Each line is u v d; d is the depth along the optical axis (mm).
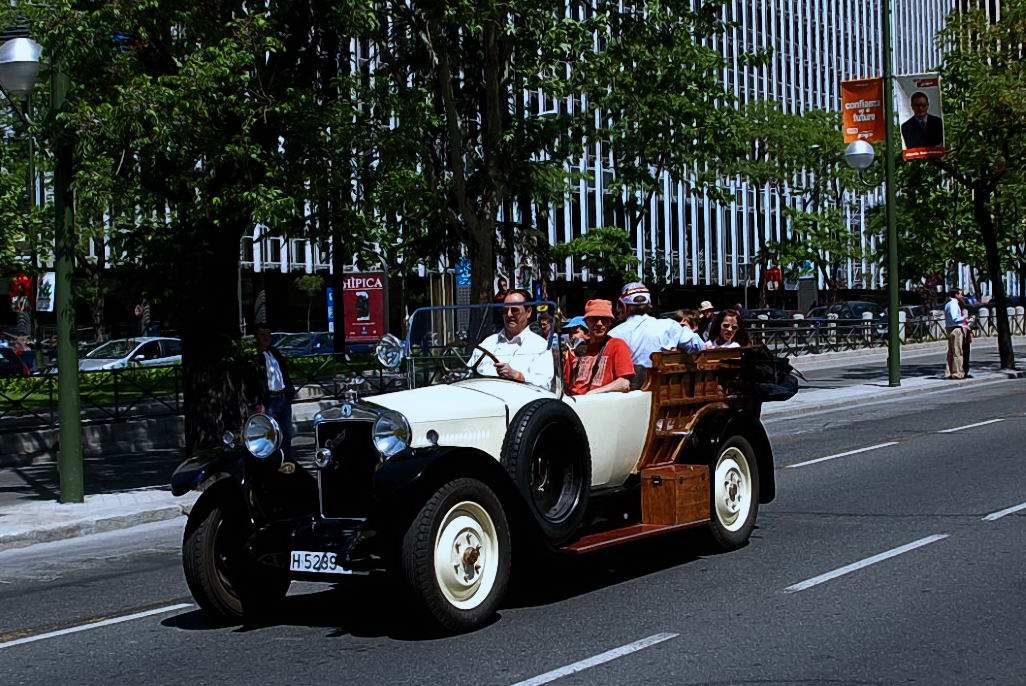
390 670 6578
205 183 15562
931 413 21719
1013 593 7949
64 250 14367
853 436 18406
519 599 8297
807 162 48469
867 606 7691
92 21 13812
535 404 7992
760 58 22234
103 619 8461
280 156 15477
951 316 29578
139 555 11453
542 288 23484
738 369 10203
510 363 8539
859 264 75500
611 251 24688
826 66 81625
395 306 49438
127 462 19297
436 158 21781
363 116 16812
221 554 7969
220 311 17516
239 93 14992
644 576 8938
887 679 6105
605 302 9273
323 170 15852
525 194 21391
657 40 21078
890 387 27500
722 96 22250
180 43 15461
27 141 29984
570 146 21531
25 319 48438
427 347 8625
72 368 14273
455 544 7273
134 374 22328
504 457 7812
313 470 8289
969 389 27625
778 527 10805
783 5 75625
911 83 27719
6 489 16156
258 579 8062
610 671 6371
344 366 26141
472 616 7289
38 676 6898
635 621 7496
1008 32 31250
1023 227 37844
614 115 21906
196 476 7902
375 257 17891
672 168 23094
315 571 7441
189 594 9258
